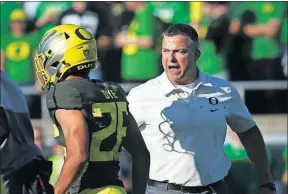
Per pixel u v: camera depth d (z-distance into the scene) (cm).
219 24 3191
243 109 1712
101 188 1322
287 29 3216
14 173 1243
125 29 3136
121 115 1367
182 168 1645
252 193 2630
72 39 1334
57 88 1312
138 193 1466
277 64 3222
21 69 3130
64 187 1256
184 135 1647
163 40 1656
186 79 1658
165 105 1650
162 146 1650
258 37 3203
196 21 3175
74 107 1291
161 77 1678
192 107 1652
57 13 3175
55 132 1326
